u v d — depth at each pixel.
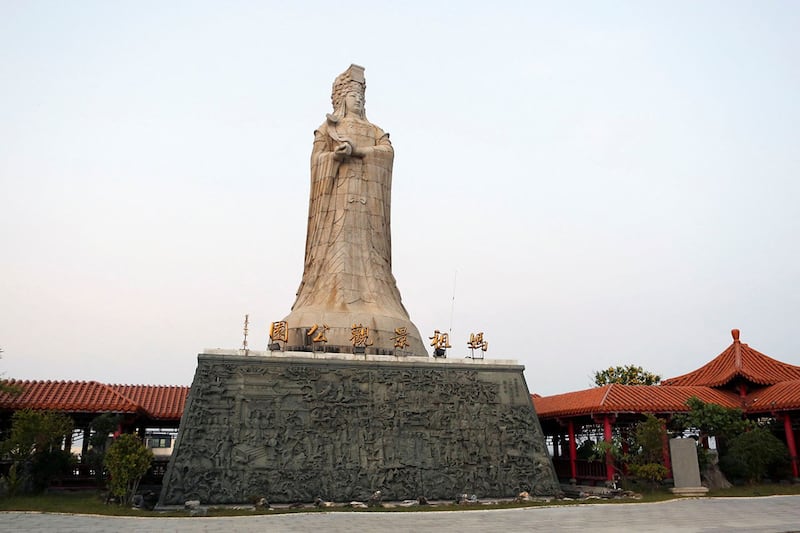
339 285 34.56
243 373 28.83
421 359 31.36
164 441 46.12
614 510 24.94
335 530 19.72
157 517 22.89
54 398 30.28
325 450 28.36
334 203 36.62
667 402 33.72
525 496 29.36
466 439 30.38
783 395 34.34
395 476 28.72
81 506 24.23
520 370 32.69
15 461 26.91
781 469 33.09
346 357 30.36
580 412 34.06
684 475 30.75
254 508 25.80
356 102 39.22
